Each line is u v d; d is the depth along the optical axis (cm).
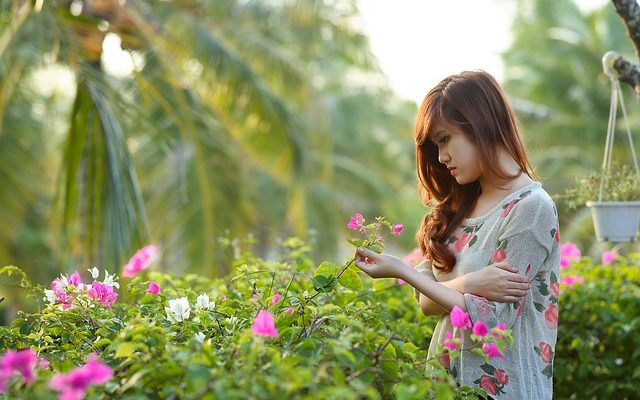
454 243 236
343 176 1504
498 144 226
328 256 1302
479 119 223
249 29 994
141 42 657
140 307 242
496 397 218
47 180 1105
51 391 168
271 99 781
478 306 213
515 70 1861
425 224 245
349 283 228
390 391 189
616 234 304
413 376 190
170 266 756
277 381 160
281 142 788
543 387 222
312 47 1138
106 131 455
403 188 2036
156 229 741
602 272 386
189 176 726
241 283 296
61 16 496
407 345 215
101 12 630
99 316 237
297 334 204
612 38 1705
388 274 221
